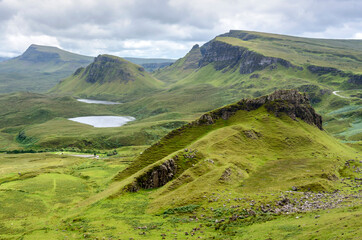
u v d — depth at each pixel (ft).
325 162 452.76
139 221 254.68
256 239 163.43
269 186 325.42
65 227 270.87
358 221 141.69
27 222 320.09
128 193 382.01
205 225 216.54
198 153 463.42
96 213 305.53
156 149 570.46
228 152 478.18
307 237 143.74
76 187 502.38
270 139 566.36
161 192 348.79
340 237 127.75
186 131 622.95
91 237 219.00
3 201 406.00
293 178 355.77
